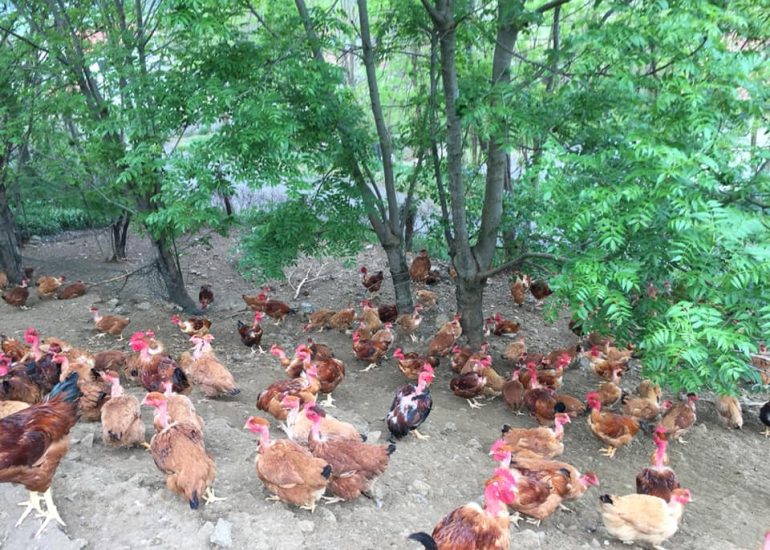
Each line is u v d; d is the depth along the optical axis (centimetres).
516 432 831
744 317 635
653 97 859
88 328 1304
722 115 738
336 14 1337
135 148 1085
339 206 1248
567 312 1573
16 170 1569
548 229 743
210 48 1030
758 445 1012
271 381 1073
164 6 872
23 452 482
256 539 521
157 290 1584
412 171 1435
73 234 2291
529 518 686
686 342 625
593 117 862
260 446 593
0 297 1479
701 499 821
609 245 712
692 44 761
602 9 1195
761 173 715
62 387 551
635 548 666
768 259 577
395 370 1186
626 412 1004
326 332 1391
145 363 908
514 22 1015
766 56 895
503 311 1573
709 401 1151
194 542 511
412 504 652
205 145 973
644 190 664
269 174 966
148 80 1062
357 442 645
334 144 1112
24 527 512
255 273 1439
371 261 1947
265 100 901
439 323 1434
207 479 558
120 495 561
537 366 1098
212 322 1427
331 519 581
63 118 1462
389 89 1789
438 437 870
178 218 1032
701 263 646
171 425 595
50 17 1405
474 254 1241
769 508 822
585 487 711
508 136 902
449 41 974
